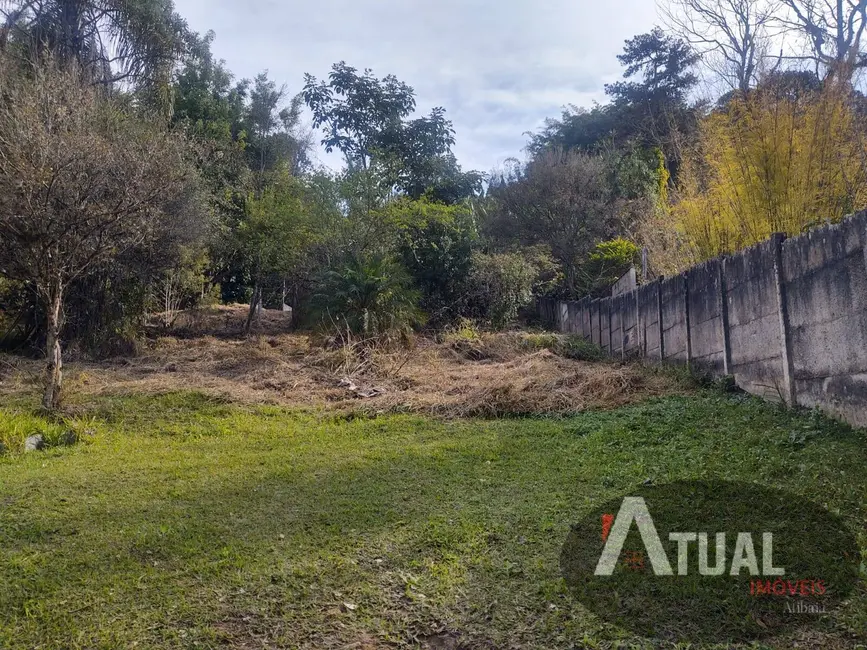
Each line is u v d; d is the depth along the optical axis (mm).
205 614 3328
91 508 4934
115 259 13102
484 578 3617
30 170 8281
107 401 9109
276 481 5617
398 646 3092
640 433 6480
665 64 30734
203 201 15312
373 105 22031
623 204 23828
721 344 8414
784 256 6703
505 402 8625
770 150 8016
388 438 7508
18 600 3473
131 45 17031
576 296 21969
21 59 13922
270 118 29453
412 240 18891
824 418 5840
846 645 2848
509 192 25578
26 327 13961
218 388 10242
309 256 17562
